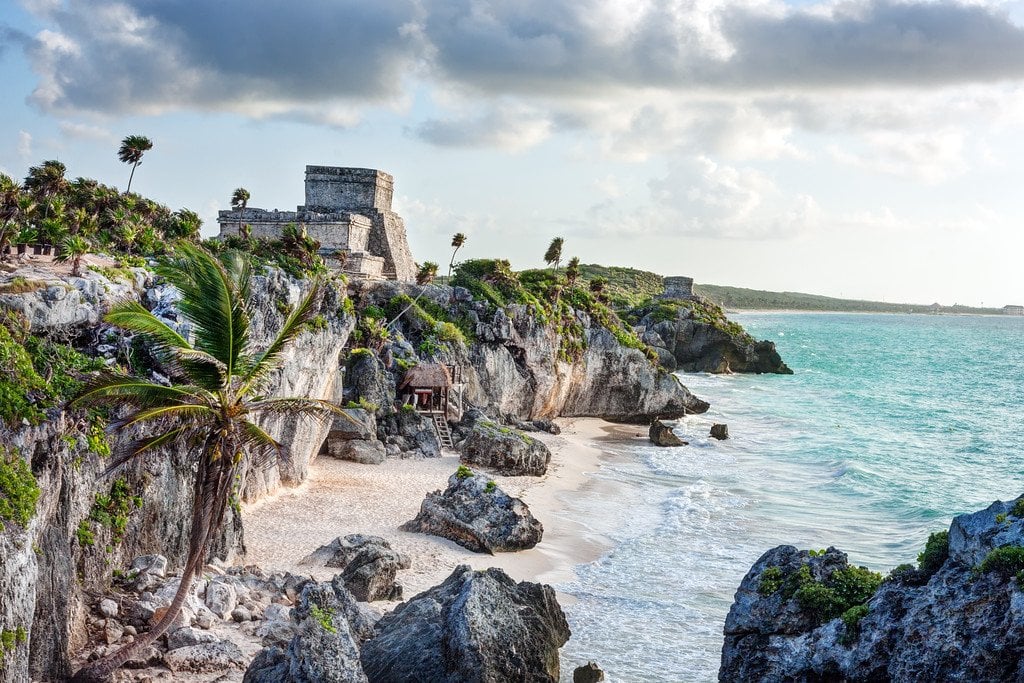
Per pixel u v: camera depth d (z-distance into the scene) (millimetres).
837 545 45875
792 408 109438
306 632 23656
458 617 27609
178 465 33219
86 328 32156
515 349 86875
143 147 72750
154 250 49312
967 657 22359
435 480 56094
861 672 24203
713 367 152500
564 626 31781
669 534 47469
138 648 23875
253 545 39906
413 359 74125
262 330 45094
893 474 66062
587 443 78062
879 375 163875
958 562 23781
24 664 21172
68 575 25391
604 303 113500
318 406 25281
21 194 49781
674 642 32875
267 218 84625
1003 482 64375
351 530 43625
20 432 23734
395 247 93188
